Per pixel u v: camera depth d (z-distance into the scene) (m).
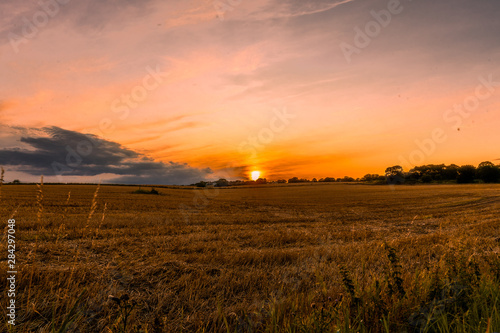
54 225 12.48
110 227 13.98
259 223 19.14
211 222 18.38
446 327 2.59
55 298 3.93
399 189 74.62
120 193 53.47
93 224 13.93
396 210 31.30
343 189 82.25
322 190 79.44
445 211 28.72
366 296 3.27
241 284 5.15
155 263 6.35
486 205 32.72
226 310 3.98
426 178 98.62
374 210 31.39
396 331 2.87
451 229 15.30
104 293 4.26
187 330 3.48
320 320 2.75
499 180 90.50
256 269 6.15
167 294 4.50
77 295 4.09
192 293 4.66
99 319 3.54
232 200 45.94
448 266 3.88
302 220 21.38
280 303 3.71
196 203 37.03
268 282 5.32
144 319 3.70
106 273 5.29
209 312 3.96
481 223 15.97
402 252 8.12
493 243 9.07
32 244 7.73
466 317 2.80
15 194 38.00
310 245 11.06
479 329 2.46
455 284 3.34
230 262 7.04
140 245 9.56
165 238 11.25
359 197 54.38
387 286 3.46
